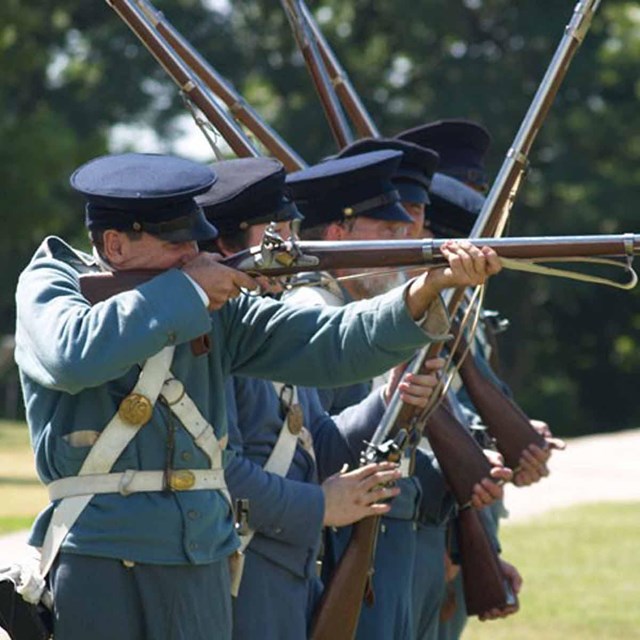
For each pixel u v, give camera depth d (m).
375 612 17.22
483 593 18.78
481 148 22.70
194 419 13.04
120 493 12.84
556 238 12.62
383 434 16.28
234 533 13.41
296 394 15.66
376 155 17.55
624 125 116.75
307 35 20.91
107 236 12.86
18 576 13.04
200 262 12.66
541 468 19.33
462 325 16.34
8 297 120.75
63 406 12.92
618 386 130.25
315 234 17.62
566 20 118.12
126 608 12.88
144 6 19.42
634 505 44.00
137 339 12.15
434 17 120.31
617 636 26.53
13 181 83.50
